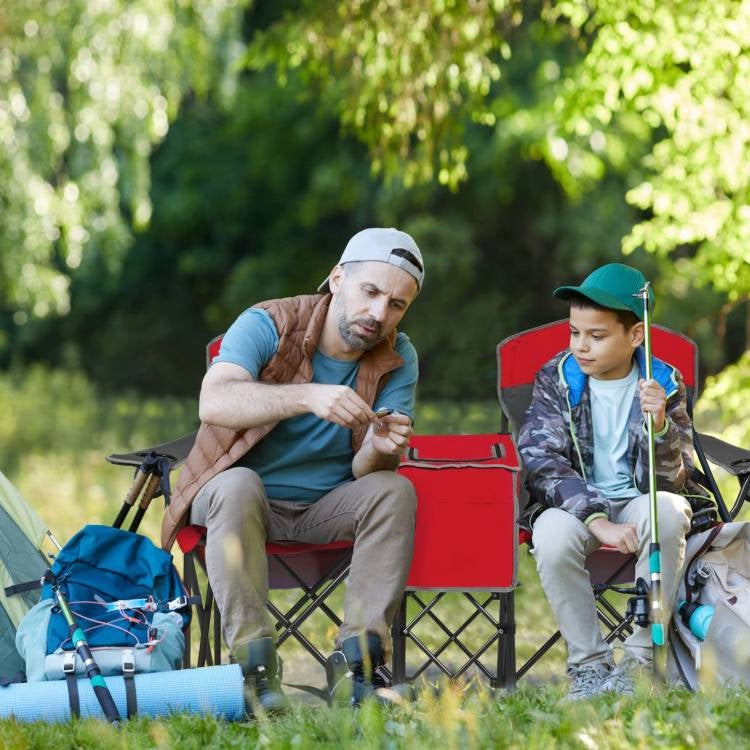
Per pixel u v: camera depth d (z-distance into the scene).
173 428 37.22
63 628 7.85
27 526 9.30
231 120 43.28
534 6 19.14
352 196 32.84
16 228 27.48
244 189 44.72
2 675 8.38
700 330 35.62
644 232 16.47
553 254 40.53
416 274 8.58
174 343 48.94
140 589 8.11
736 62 15.95
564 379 8.94
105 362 48.81
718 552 8.34
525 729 6.77
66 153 29.97
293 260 44.34
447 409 36.47
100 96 24.73
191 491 8.39
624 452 8.80
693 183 16.27
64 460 30.78
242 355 8.55
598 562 9.02
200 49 25.45
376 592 8.11
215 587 8.06
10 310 48.31
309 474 8.73
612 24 15.96
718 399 16.61
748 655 7.91
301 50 17.72
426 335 40.72
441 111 17.31
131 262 47.69
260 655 7.91
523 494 9.29
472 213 40.66
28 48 25.23
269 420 8.25
